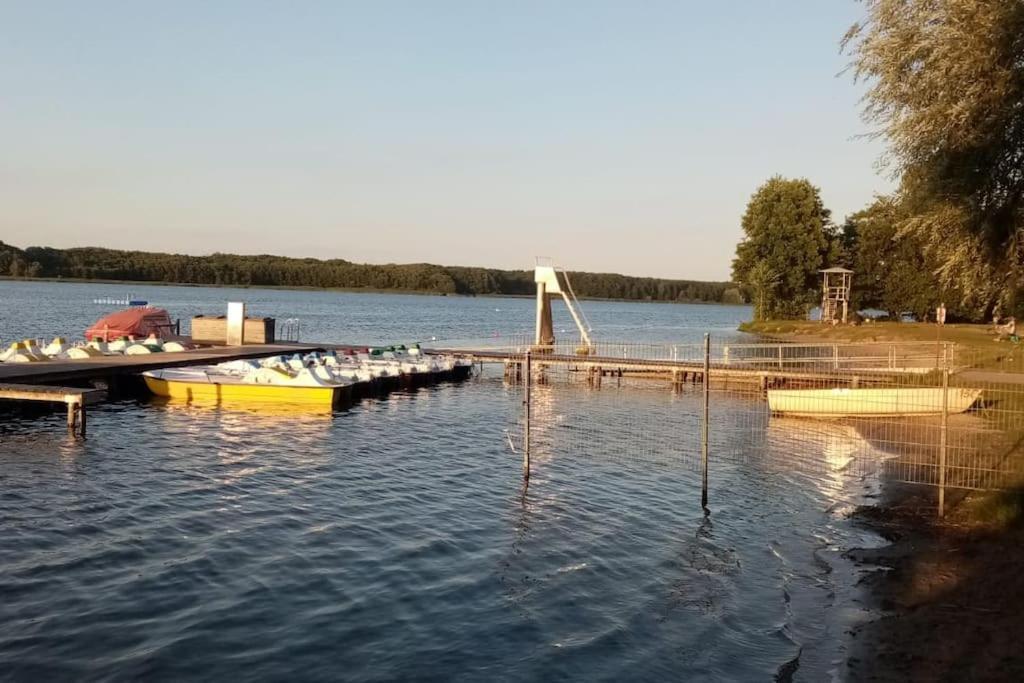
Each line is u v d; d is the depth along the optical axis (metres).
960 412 28.11
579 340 71.88
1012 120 15.98
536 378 43.38
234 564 12.91
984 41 15.79
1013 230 16.81
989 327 66.69
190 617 10.76
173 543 13.83
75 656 9.51
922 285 71.38
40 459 19.89
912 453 21.95
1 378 26.39
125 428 24.59
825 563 13.30
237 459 20.84
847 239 89.44
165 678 9.05
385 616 11.03
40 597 11.24
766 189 87.06
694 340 72.19
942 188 17.53
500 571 12.97
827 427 27.77
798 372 36.56
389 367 38.19
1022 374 34.31
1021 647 9.54
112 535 14.12
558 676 9.40
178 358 35.75
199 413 28.05
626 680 9.32
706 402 17.22
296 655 9.77
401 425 27.58
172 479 18.38
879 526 15.18
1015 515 14.38
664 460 21.97
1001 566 12.34
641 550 14.17
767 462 21.66
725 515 16.39
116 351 37.31
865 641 10.07
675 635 10.57
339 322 97.12
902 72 17.83
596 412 32.03
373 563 13.19
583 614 11.27
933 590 11.62
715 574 12.91
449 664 9.66
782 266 84.56
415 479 19.36
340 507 16.56
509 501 17.41
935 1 17.33
